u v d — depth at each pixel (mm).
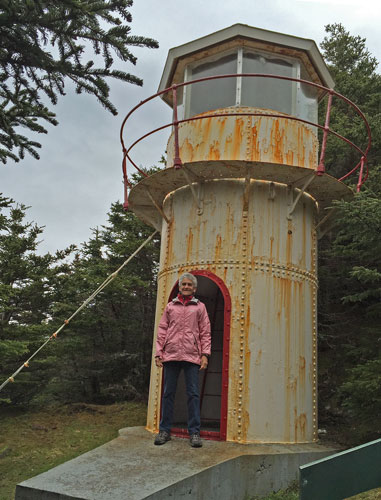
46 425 9461
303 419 7273
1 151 8133
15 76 6879
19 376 11922
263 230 7680
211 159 8078
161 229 9430
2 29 6105
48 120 7871
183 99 8867
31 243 13258
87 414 10320
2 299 11852
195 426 6316
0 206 12750
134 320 14305
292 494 5953
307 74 9086
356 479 1959
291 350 7379
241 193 7836
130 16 6355
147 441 6480
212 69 8812
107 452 5969
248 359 7043
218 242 7695
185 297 6590
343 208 7395
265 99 8438
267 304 7371
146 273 14867
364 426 8219
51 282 13531
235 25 8359
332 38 17141
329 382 10195
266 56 8688
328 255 11719
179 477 5129
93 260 15500
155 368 7918
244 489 5867
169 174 7875
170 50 8969
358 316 11062
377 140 11930
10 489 6488
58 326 13344
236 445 6469
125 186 8508
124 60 6570
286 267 7676
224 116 7977
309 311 7891
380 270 9820
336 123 13109
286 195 8008
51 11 6102
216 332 9836
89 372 13562
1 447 8156
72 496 4691
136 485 4930
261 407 6898
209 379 9656
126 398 13188
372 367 7461
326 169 13016
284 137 8188
